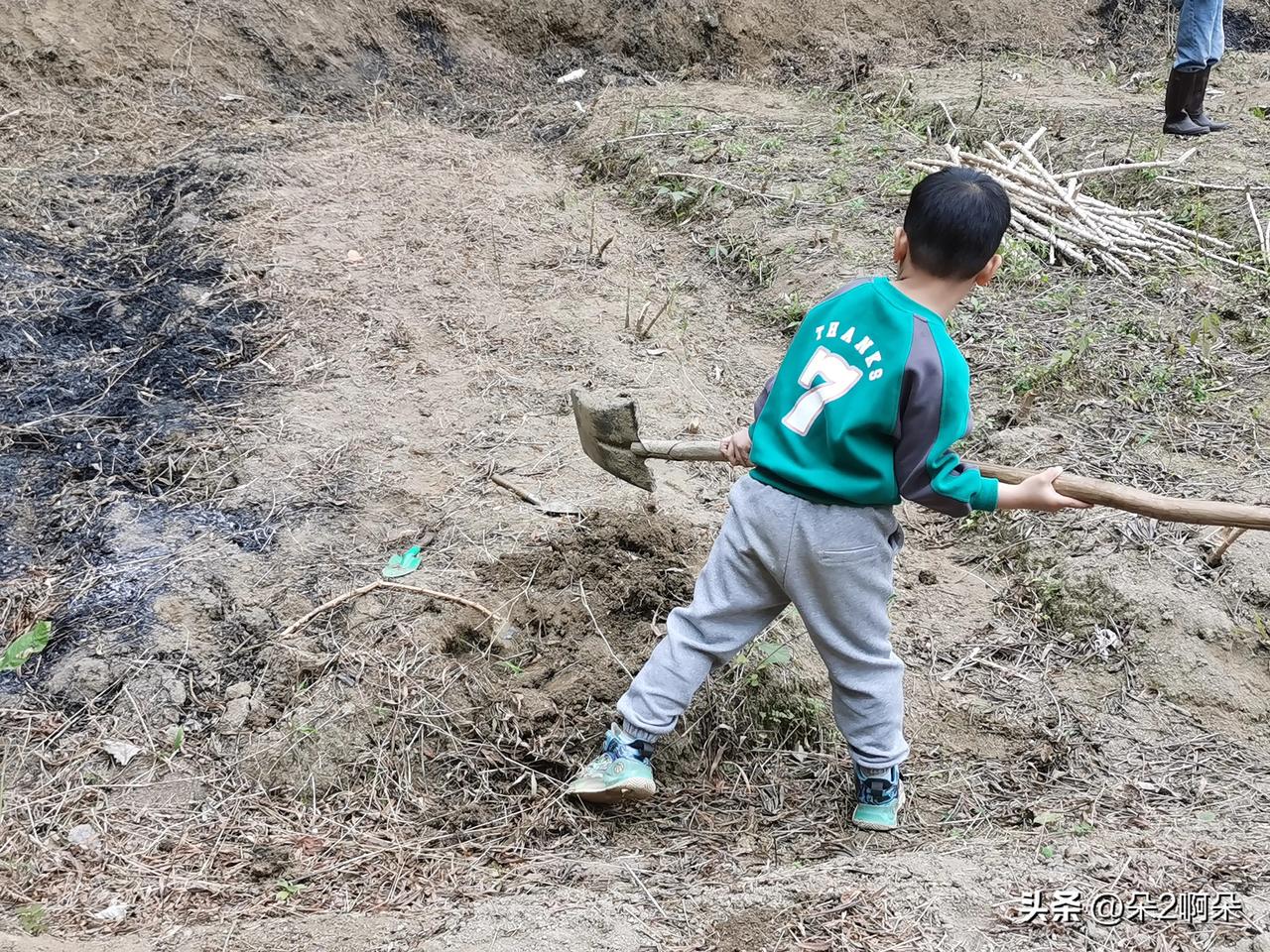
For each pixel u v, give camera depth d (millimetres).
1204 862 3045
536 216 6570
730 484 4602
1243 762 3654
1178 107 7699
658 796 3414
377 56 8547
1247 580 4180
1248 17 10570
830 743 3619
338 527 4141
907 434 2797
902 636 4078
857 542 2943
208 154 6910
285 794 3258
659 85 8945
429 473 4457
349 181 6695
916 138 7832
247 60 8008
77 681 3463
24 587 3836
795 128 7988
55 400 4715
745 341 5840
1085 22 10281
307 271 5750
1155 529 4402
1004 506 2842
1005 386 5289
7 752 3266
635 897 2889
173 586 3789
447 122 8273
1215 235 6637
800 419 2912
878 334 2820
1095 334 5617
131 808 3154
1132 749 3688
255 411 4750
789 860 3178
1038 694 3871
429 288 5742
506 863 3102
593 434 3436
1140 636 4031
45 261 5707
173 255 5875
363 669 3543
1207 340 5430
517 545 4031
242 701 3461
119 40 7648
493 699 3525
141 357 5043
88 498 4203
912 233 2855
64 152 6953
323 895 2930
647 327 5629
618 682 3631
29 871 2939
